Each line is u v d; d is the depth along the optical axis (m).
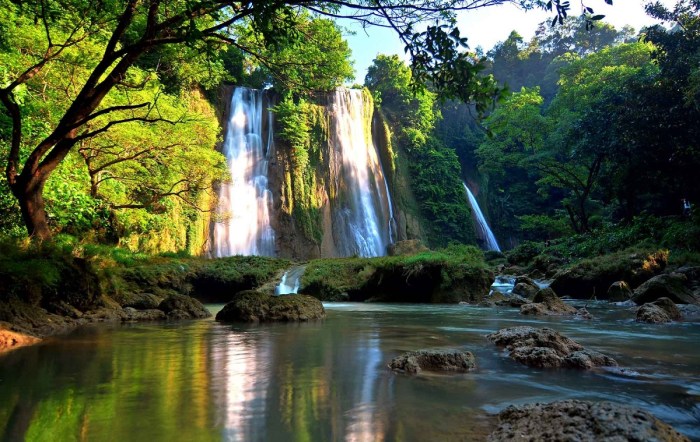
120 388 2.95
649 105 24.03
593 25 3.90
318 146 38.28
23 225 11.68
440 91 4.87
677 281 12.95
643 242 21.45
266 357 4.27
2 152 11.34
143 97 15.56
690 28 23.69
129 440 1.93
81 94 8.07
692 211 21.95
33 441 1.90
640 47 42.12
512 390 3.04
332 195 38.09
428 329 7.05
